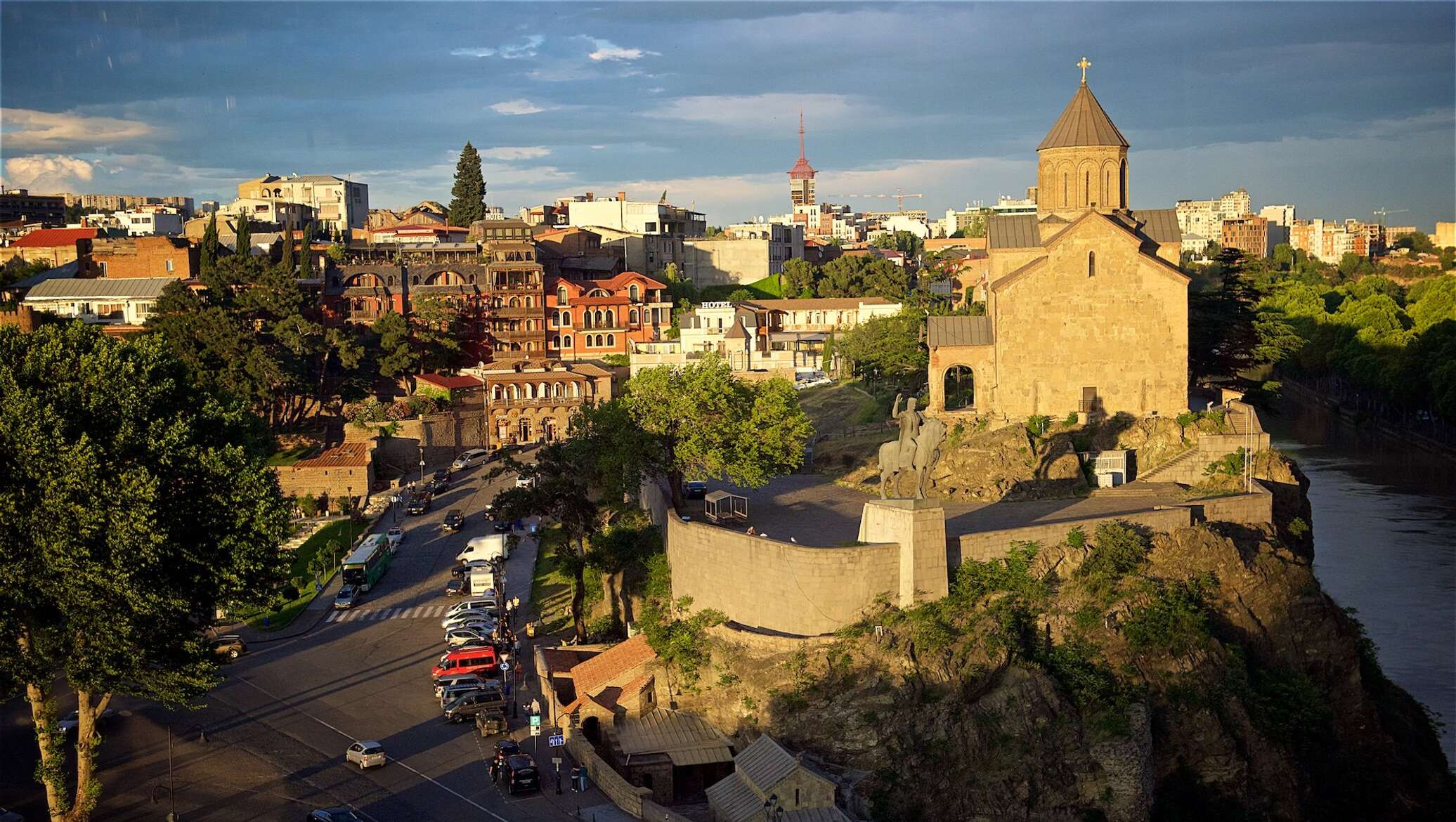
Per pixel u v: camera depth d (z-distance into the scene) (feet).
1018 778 249.34
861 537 278.67
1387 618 390.21
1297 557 308.40
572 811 228.63
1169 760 264.52
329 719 274.36
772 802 226.99
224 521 237.45
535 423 628.69
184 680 225.76
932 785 247.50
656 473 332.19
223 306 569.23
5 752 255.09
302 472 492.13
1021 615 269.64
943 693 253.24
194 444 246.88
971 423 373.61
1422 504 536.01
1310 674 296.71
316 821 216.13
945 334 386.11
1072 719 256.52
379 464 545.03
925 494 285.43
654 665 276.41
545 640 328.08
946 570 267.80
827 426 496.64
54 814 219.61
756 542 271.90
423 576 394.73
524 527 444.96
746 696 262.47
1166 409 369.30
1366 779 286.46
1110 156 394.93
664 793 252.01
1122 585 281.33
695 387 325.21
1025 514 314.14
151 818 225.35
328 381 613.11
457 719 271.90
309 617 353.51
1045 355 370.32
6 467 220.23
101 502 217.97
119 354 253.65
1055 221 389.19
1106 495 334.44
